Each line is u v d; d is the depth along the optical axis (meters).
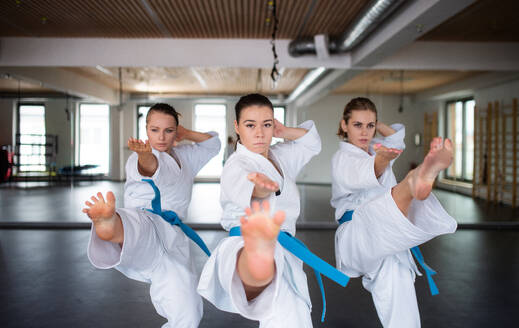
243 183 1.32
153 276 1.81
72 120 6.08
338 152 2.06
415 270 1.93
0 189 5.82
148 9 4.73
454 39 6.05
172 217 1.92
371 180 1.69
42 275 3.66
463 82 6.46
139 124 6.34
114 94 6.32
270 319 1.42
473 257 4.41
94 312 2.81
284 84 7.75
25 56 6.01
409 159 6.37
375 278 1.89
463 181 6.57
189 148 2.23
